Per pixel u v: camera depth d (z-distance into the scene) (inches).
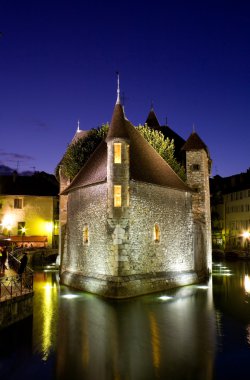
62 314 697.0
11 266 1014.4
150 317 679.7
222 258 2117.4
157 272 929.5
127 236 850.8
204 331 598.2
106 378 428.1
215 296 874.8
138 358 485.7
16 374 441.7
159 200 956.6
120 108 919.0
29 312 641.6
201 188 1224.2
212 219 2682.1
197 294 893.2
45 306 761.0
